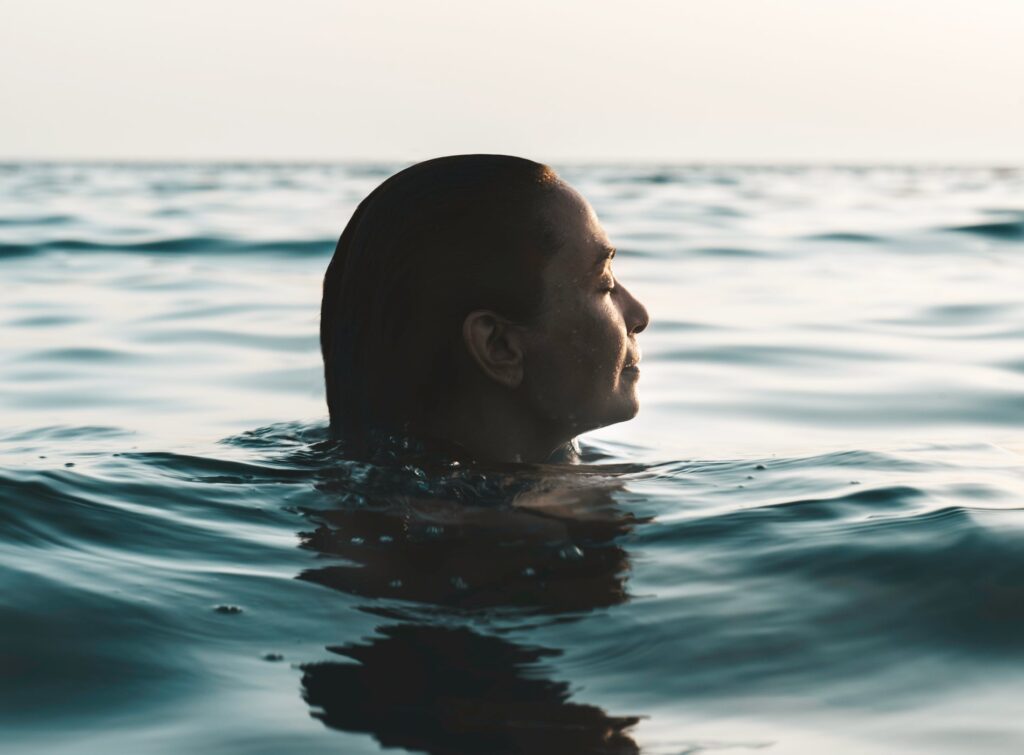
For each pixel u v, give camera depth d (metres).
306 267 9.10
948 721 1.38
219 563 1.88
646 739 1.33
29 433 3.45
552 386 2.30
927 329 6.08
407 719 1.37
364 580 1.82
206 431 3.50
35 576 1.75
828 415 3.99
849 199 21.30
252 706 1.40
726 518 2.16
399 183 2.32
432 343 2.26
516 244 2.24
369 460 2.32
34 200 19.39
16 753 1.28
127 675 1.48
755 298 7.42
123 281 8.02
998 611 1.69
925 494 2.32
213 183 30.81
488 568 1.88
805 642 1.61
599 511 2.21
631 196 21.77
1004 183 32.28
